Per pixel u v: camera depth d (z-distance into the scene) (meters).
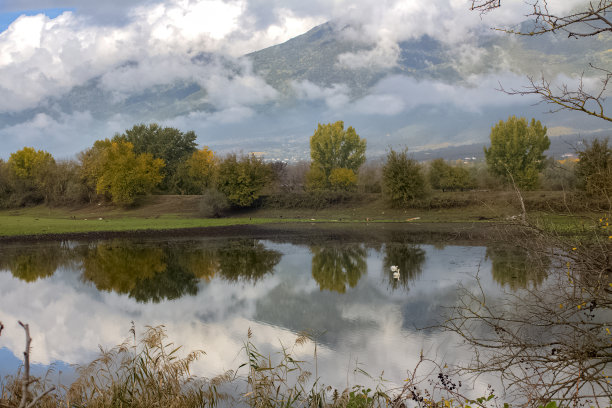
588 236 4.70
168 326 14.73
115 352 11.98
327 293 18.36
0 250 32.44
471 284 18.11
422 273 21.03
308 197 57.38
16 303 18.20
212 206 55.88
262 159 60.41
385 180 52.19
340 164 83.19
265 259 26.94
